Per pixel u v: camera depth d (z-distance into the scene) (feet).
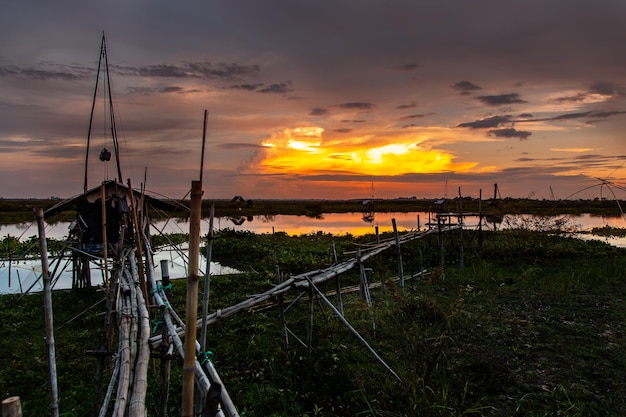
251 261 80.02
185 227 160.76
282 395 26.30
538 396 26.91
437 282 57.00
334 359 31.12
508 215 87.92
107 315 20.58
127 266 45.68
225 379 29.09
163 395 19.74
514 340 35.88
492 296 49.78
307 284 33.35
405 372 29.25
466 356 32.32
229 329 39.73
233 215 233.96
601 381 28.96
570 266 68.33
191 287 10.09
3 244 89.92
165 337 20.56
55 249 85.97
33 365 32.17
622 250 80.94
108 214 60.64
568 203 250.37
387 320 35.32
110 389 19.27
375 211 287.48
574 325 39.70
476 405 24.77
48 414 24.59
